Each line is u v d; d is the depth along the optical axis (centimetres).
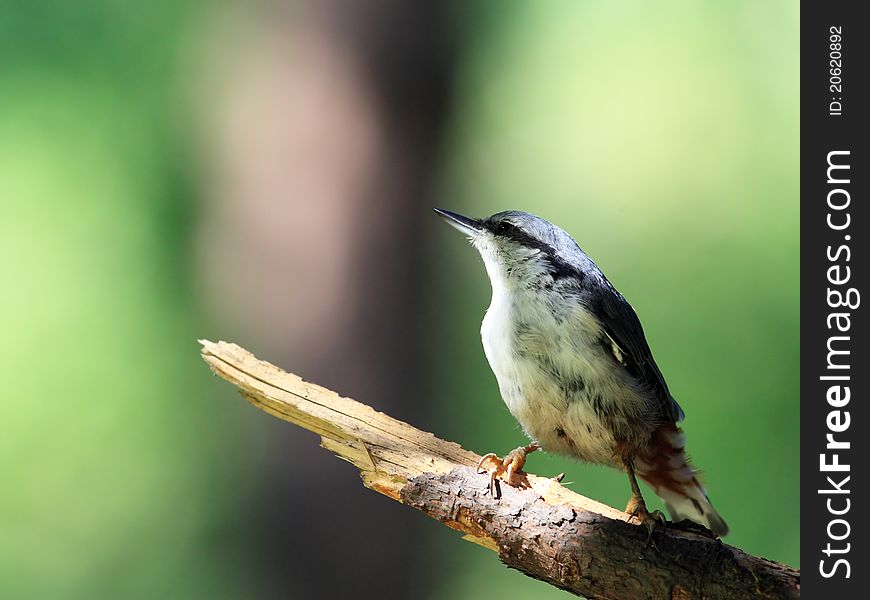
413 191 1065
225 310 1061
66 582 1314
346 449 636
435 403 1091
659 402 679
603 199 1595
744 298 1464
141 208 1400
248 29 1072
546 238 685
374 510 1026
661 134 1614
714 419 1357
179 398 1381
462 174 1421
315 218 1047
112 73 1408
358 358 1048
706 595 522
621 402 657
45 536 1344
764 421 1346
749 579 517
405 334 1058
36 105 1409
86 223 1408
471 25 1101
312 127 1049
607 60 1644
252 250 1055
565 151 1623
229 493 1274
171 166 1378
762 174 1566
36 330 1384
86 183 1413
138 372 1389
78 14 1402
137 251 1402
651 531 540
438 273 1103
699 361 1409
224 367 662
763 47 1602
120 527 1348
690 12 1623
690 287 1488
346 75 1049
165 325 1384
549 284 669
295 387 653
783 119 1578
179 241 1366
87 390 1383
